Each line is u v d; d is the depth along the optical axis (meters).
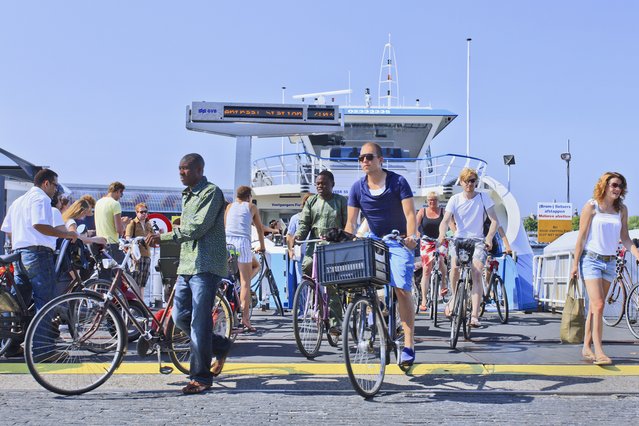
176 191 23.77
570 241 12.13
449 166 17.00
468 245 8.33
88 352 5.78
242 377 6.28
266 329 9.78
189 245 5.80
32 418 4.79
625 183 6.98
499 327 10.11
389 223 6.31
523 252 13.06
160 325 6.17
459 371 6.53
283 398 5.47
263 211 18.67
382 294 7.28
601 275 7.03
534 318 11.55
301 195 18.11
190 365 5.72
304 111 13.66
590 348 7.23
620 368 6.70
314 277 7.54
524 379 6.21
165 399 5.41
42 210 6.86
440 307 12.24
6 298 6.82
